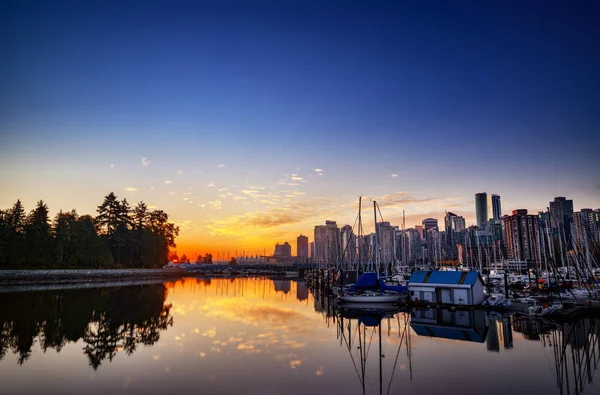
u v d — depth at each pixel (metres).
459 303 52.72
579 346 31.16
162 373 23.69
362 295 58.38
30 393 20.27
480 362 26.44
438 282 54.88
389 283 80.12
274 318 47.03
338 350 30.02
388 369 24.77
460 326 40.84
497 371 24.33
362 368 25.00
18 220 109.12
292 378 22.78
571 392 20.66
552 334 36.16
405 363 26.25
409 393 20.31
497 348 30.58
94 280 119.44
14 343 32.12
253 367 25.03
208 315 49.25
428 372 24.12
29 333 36.38
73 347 30.69
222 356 27.88
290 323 43.09
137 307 57.09
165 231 174.50
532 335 35.72
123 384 21.66
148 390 20.66
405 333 37.19
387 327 40.59
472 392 20.56
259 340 33.53
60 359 27.05
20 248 103.62
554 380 22.59
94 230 128.00
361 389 20.94
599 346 31.16
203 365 25.45
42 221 112.25
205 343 32.16
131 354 28.41
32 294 74.69
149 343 32.16
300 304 64.06
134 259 154.75
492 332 37.38
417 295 56.06
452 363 26.25
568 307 46.44
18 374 23.62
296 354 28.61
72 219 122.69
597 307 46.50
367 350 30.06
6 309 52.41
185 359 26.98
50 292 79.75
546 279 67.88
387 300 57.12
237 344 31.83
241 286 115.50
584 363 26.12
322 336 35.56
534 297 54.09
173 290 93.75
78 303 61.12
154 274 155.38
